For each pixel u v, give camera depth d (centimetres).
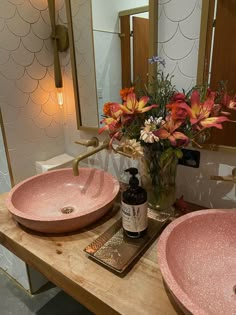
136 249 75
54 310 148
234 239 77
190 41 84
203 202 98
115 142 109
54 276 72
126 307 58
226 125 83
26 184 108
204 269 70
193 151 94
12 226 90
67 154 147
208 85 83
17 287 163
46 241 82
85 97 123
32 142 131
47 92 131
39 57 123
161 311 57
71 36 117
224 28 76
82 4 108
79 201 113
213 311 59
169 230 71
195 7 80
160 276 67
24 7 112
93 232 86
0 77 111
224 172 90
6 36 109
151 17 87
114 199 94
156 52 92
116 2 97
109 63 107
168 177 86
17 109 121
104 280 66
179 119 67
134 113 72
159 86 85
